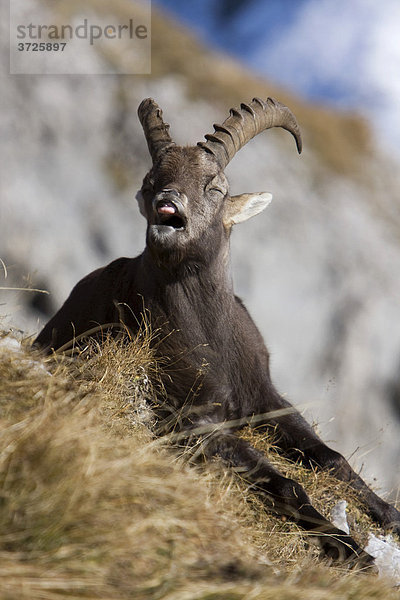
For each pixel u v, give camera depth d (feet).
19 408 49.62
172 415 69.82
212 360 73.20
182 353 72.33
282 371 312.71
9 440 44.86
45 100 341.82
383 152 437.17
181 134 360.69
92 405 55.11
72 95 349.61
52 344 79.92
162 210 69.00
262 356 77.51
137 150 347.36
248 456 66.33
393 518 68.59
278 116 82.07
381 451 304.91
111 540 42.60
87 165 334.85
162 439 57.62
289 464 71.00
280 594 43.57
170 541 45.83
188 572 44.47
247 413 75.20
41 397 51.90
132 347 69.62
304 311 325.83
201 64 401.08
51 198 318.86
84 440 46.98
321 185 373.81
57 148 335.47
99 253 316.19
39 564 40.32
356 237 359.05
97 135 345.51
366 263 352.08
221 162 75.41
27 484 42.91
